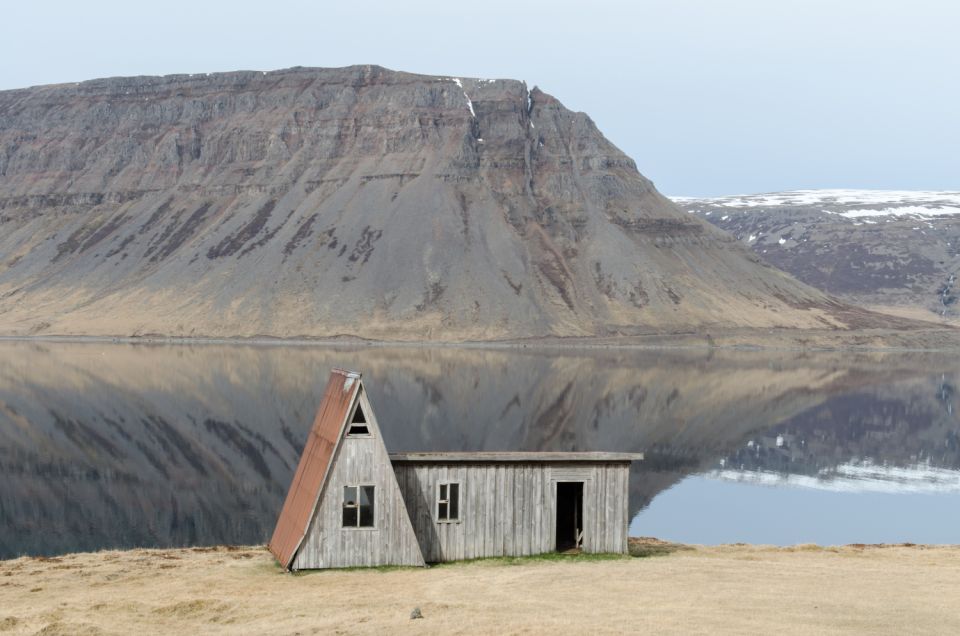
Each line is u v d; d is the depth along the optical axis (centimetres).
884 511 9219
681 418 15475
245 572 5091
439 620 3894
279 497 8744
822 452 13012
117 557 5866
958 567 5281
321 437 5403
